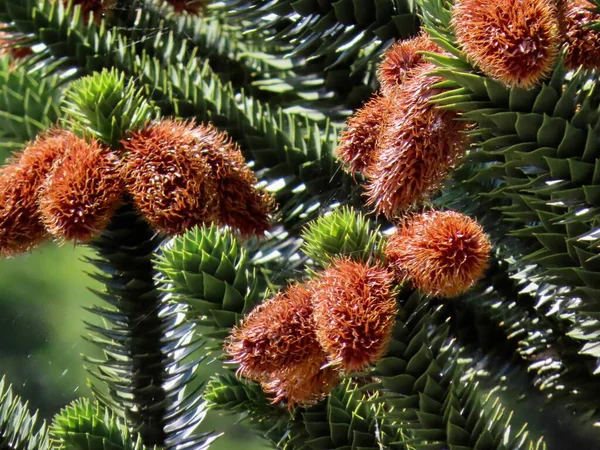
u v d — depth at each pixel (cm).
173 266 174
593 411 184
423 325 171
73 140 177
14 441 181
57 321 402
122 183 176
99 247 186
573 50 171
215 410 175
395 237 168
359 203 190
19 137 197
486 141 171
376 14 192
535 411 188
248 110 199
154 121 178
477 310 190
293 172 194
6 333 394
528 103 169
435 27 172
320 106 202
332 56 200
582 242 174
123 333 187
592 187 169
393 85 174
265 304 167
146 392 185
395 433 175
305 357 164
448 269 164
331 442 175
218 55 210
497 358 189
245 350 164
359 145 173
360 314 162
